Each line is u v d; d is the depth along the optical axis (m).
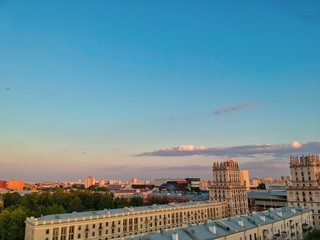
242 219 112.44
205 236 88.12
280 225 121.31
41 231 116.25
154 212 162.50
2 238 137.00
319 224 166.50
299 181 179.75
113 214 142.25
